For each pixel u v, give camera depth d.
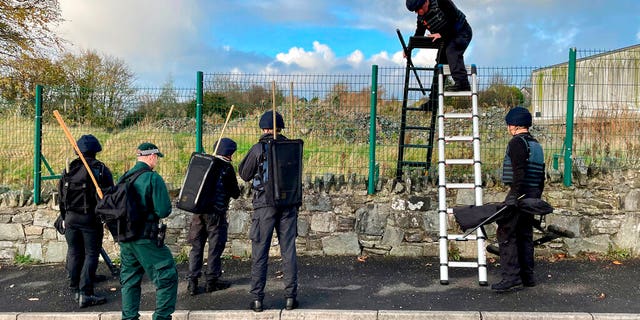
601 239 7.37
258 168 5.52
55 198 7.94
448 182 7.61
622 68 7.60
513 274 5.90
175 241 7.88
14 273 7.39
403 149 8.02
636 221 7.34
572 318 5.11
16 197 7.99
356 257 7.58
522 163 5.74
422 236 7.57
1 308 5.89
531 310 5.33
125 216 4.67
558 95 7.62
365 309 5.48
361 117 7.95
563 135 7.59
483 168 7.97
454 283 6.33
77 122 8.55
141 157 4.95
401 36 7.12
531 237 6.09
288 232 5.52
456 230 7.55
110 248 7.78
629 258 7.26
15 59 23.81
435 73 7.68
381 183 7.71
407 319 5.26
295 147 5.50
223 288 6.32
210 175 5.78
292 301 5.48
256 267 5.44
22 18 23.44
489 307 5.45
